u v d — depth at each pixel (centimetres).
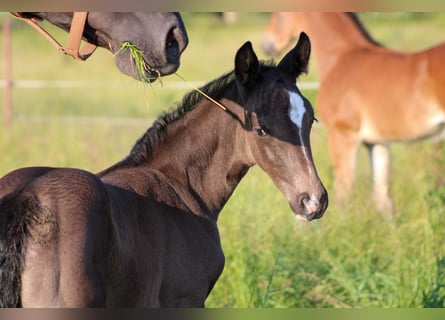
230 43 3981
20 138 1706
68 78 2864
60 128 1808
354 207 1078
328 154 1541
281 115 647
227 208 1021
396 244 1002
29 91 2583
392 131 1423
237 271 908
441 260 903
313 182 643
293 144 646
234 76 712
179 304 661
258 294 872
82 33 657
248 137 679
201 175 712
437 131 1412
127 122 1964
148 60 641
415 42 3175
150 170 687
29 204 518
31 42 4112
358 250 998
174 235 657
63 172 549
